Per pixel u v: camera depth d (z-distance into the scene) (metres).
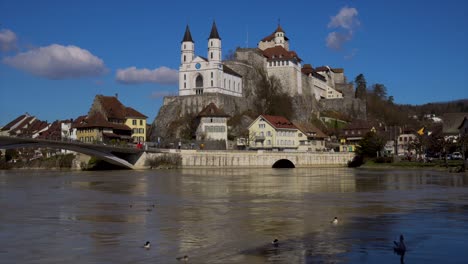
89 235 35.56
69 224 40.28
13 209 49.72
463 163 125.19
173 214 45.91
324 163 173.50
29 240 33.91
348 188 75.31
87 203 55.03
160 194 65.81
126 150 145.62
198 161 156.38
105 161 157.38
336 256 29.12
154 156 153.62
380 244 32.12
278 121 190.12
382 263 27.62
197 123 189.25
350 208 50.09
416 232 36.09
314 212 47.09
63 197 61.78
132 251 30.69
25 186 80.38
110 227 38.81
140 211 48.06
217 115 185.38
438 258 28.66
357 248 31.06
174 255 29.67
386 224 39.66
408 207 50.69
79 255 29.83
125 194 65.81
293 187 77.81
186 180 96.00
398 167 152.75
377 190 71.19
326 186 79.69
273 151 165.75
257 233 36.06
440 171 126.81
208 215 45.19
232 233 36.12
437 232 36.06
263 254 29.75
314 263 27.67
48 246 32.09
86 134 169.88
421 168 145.00
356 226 38.81
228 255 29.58
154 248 31.42
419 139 181.62
